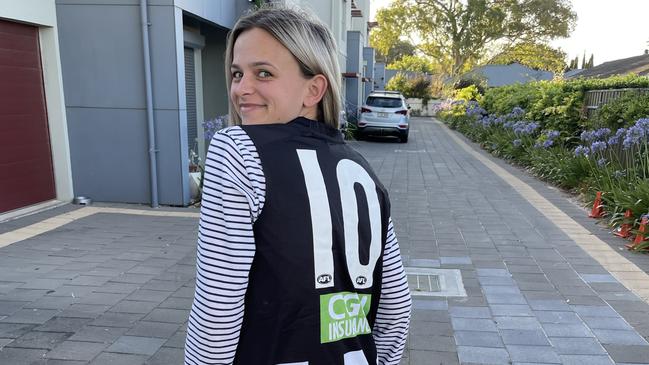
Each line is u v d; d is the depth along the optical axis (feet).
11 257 14.56
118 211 20.31
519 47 137.08
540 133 36.22
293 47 3.73
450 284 13.19
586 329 10.61
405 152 44.98
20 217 18.88
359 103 65.16
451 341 10.18
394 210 21.76
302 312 3.37
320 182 3.53
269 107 3.78
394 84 127.85
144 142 21.02
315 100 3.97
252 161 3.36
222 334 3.21
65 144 20.97
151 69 20.43
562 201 23.49
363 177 3.94
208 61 29.73
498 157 41.34
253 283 3.32
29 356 9.25
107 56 20.39
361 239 3.72
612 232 17.88
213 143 3.49
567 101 32.35
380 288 4.08
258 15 3.86
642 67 66.85
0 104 18.20
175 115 20.72
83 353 9.41
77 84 20.68
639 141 20.43
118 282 12.88
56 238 16.49
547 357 9.53
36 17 19.13
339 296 3.54
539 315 11.30
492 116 52.42
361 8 86.63
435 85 128.36
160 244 16.10
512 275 13.80
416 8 133.49
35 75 19.86
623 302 11.92
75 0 20.02
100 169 21.40
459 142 55.98
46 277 13.08
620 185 19.69
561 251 15.83
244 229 3.24
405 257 15.39
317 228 3.41
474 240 17.16
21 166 19.39
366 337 3.79
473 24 130.11
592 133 24.44
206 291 3.21
